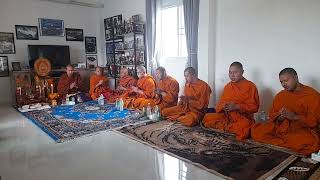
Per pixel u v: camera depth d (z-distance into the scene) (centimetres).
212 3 405
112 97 529
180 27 485
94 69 636
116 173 225
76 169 234
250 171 215
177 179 211
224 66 410
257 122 316
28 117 425
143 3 553
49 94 537
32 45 580
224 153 256
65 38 644
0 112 477
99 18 692
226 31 399
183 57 479
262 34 356
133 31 542
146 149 277
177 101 422
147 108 406
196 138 303
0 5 551
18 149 285
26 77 554
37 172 229
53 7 620
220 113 340
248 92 316
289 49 331
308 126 256
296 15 320
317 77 311
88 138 317
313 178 199
